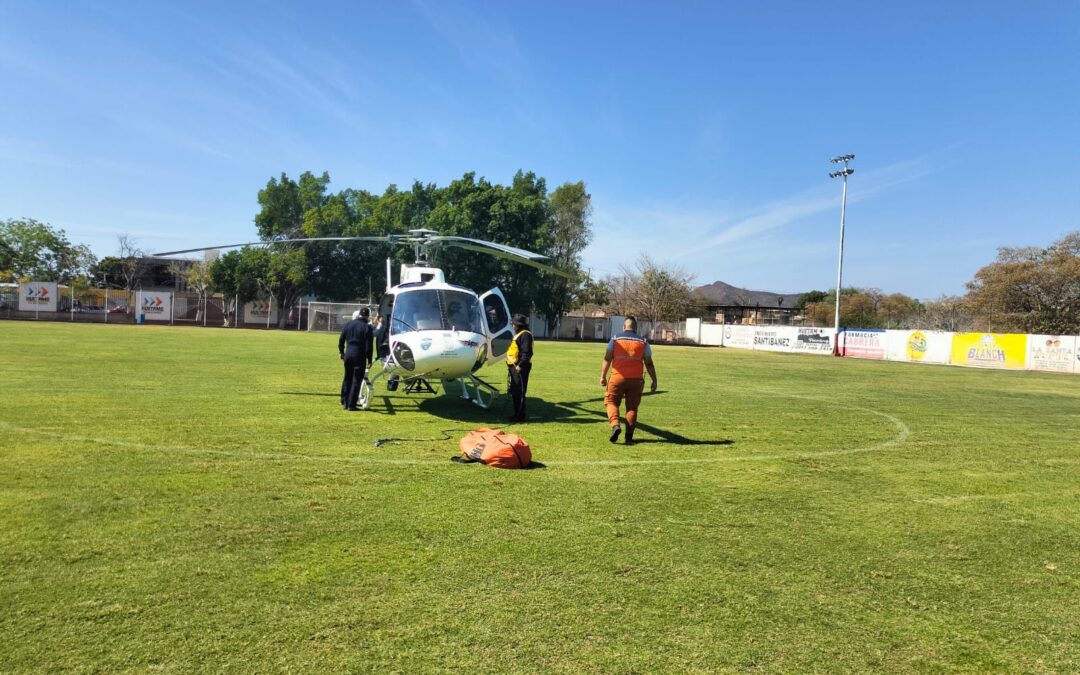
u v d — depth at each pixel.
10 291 47.31
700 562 4.16
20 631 2.96
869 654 3.08
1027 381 21.48
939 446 8.73
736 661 2.96
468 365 9.86
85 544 4.04
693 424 9.90
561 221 66.00
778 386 16.86
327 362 18.28
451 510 5.03
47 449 6.59
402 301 10.06
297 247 53.69
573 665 2.86
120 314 50.09
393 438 7.78
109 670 2.68
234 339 29.22
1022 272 43.38
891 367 27.28
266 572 3.73
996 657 3.09
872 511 5.49
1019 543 4.78
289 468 6.15
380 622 3.19
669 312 62.50
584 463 6.90
